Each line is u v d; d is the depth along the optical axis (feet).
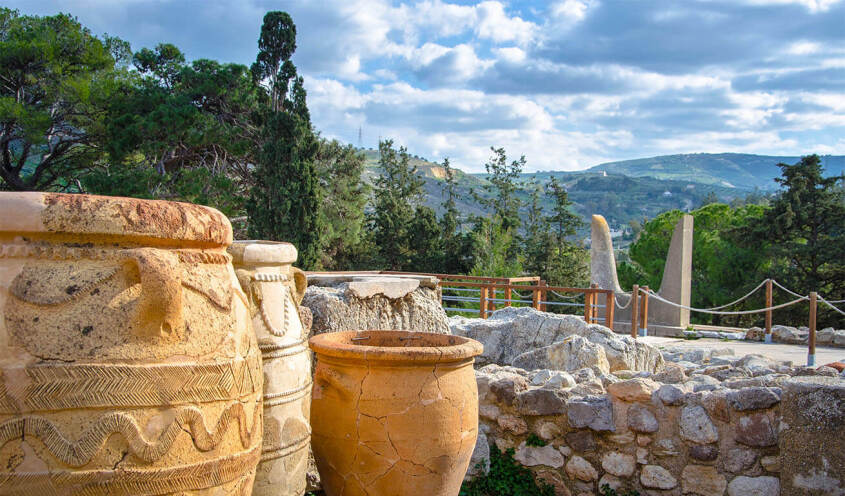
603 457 15.37
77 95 69.05
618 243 404.57
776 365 21.74
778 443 13.80
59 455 6.29
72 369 6.38
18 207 6.56
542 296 43.09
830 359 31.96
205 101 78.43
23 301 6.46
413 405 10.26
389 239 103.71
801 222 85.40
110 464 6.47
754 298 84.79
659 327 43.29
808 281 81.51
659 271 97.19
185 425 6.91
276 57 82.23
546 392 15.80
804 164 86.94
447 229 112.98
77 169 80.12
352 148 95.76
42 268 6.63
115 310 6.68
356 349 10.39
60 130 76.13
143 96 74.49
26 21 75.10
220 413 7.30
